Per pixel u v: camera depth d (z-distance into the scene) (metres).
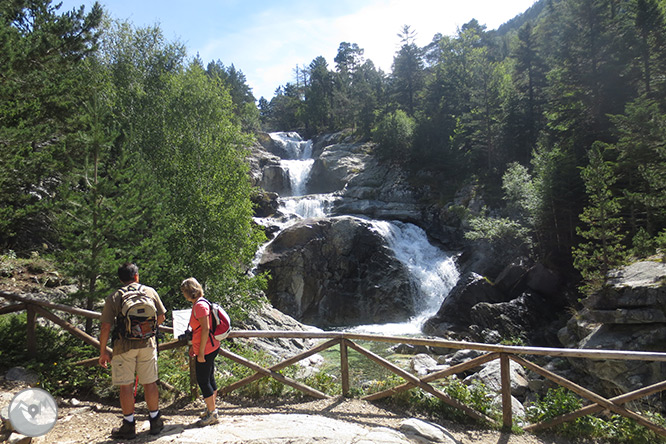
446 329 23.34
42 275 12.80
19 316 8.30
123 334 4.77
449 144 43.38
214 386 5.39
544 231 26.77
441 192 39.94
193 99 21.17
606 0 32.69
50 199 9.89
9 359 6.54
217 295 16.81
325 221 31.20
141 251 11.05
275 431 4.89
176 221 17.03
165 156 19.58
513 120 40.41
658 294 13.30
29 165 10.63
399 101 65.88
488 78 43.97
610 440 6.20
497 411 6.89
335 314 29.53
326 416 6.05
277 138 63.66
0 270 12.05
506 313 21.86
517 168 31.44
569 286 23.75
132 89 21.95
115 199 9.85
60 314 10.06
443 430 5.58
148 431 5.01
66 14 14.80
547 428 6.36
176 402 6.41
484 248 29.69
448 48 60.19
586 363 14.17
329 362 16.48
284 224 34.78
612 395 13.32
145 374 4.91
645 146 21.33
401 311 29.11
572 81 33.56
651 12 28.73
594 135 30.64
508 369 6.29
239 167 20.09
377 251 30.88
